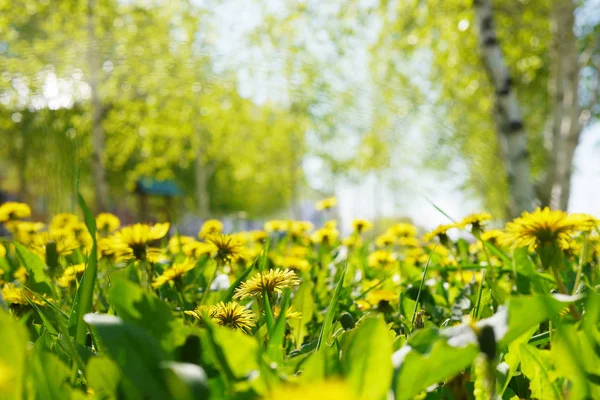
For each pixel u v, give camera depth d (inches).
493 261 78.2
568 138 323.6
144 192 856.3
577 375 21.6
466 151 390.3
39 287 54.5
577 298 20.8
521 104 494.3
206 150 664.4
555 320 21.5
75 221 95.3
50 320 35.3
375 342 19.4
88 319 18.8
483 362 20.1
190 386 15.9
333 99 386.6
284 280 40.1
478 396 24.2
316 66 358.6
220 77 438.6
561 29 331.6
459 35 305.4
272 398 9.1
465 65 341.1
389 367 19.0
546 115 509.0
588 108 378.3
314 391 9.0
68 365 29.1
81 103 420.5
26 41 374.3
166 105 498.0
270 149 755.4
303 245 111.8
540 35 363.6
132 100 479.8
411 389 19.5
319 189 873.5
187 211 1048.2
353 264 95.3
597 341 23.0
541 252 36.7
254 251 82.7
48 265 53.6
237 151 701.9
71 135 123.6
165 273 51.9
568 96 330.0
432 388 23.6
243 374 20.5
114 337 18.5
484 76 340.8
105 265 64.5
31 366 20.5
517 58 384.5
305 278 70.5
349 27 320.8
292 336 44.9
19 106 343.3
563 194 319.9
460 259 91.0
